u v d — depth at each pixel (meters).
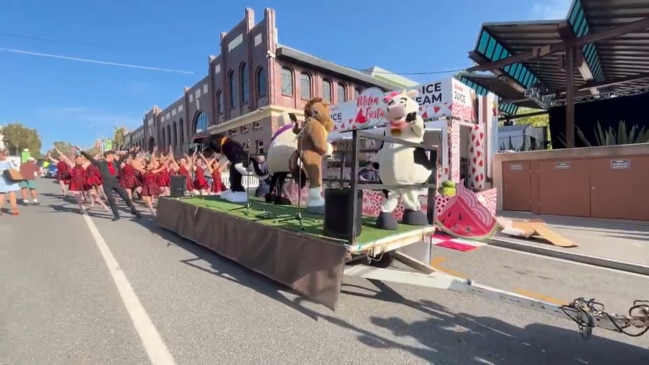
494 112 10.93
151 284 4.33
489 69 11.98
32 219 9.40
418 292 4.13
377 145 9.29
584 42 9.66
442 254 6.00
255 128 21.91
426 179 4.55
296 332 3.15
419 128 4.42
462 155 10.71
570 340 3.07
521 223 7.16
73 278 4.53
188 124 32.53
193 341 2.97
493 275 4.91
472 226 6.91
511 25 10.27
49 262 5.26
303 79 22.03
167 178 11.98
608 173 8.40
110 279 4.50
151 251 5.96
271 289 4.17
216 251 5.55
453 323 3.38
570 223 8.17
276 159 6.52
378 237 3.70
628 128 14.68
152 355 2.75
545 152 9.39
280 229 4.18
